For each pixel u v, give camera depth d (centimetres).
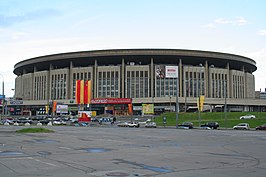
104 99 13938
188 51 15362
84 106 14300
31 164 1377
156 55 15238
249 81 18150
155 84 15200
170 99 13600
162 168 1288
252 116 9869
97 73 15738
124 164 1392
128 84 15312
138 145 2420
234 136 3859
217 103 14188
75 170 1224
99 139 3111
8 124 9112
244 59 16925
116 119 12369
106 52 15425
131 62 15825
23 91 18100
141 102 14288
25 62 17625
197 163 1438
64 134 4022
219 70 16175
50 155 1722
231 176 1112
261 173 1177
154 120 11006
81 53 15800
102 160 1521
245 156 1722
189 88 15312
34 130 4475
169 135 4012
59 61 16562
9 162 1436
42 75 17000
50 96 16588
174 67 8688
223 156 1716
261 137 3650
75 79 16088
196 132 5059
